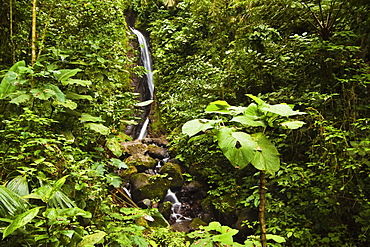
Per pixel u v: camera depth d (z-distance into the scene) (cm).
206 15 638
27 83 186
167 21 740
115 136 262
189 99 469
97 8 398
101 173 207
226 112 100
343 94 292
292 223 288
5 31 288
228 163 416
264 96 331
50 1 352
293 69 349
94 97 255
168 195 435
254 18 384
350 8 312
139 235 187
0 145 174
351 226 277
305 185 285
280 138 308
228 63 433
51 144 178
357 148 228
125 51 437
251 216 349
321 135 259
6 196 122
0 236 119
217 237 96
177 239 231
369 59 312
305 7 332
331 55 305
